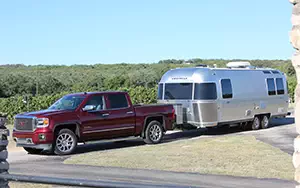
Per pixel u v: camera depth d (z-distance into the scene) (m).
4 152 6.02
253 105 20.77
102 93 15.38
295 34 4.34
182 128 19.59
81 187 4.11
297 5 4.33
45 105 26.20
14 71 57.03
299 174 4.29
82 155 13.95
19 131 14.34
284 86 22.81
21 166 12.26
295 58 4.35
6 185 5.45
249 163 11.81
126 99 15.88
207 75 18.78
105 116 15.20
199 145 15.62
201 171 10.92
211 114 18.69
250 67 21.53
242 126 21.12
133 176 10.53
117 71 61.75
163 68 55.72
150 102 27.94
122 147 15.97
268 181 9.76
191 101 18.77
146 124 16.36
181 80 19.16
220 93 19.08
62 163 12.66
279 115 22.53
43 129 13.88
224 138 17.66
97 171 11.26
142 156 13.35
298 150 4.32
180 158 12.80
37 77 47.59
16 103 25.84
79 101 14.93
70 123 14.41
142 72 53.44
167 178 10.23
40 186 9.31
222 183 9.63
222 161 12.17
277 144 15.80
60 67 69.25
